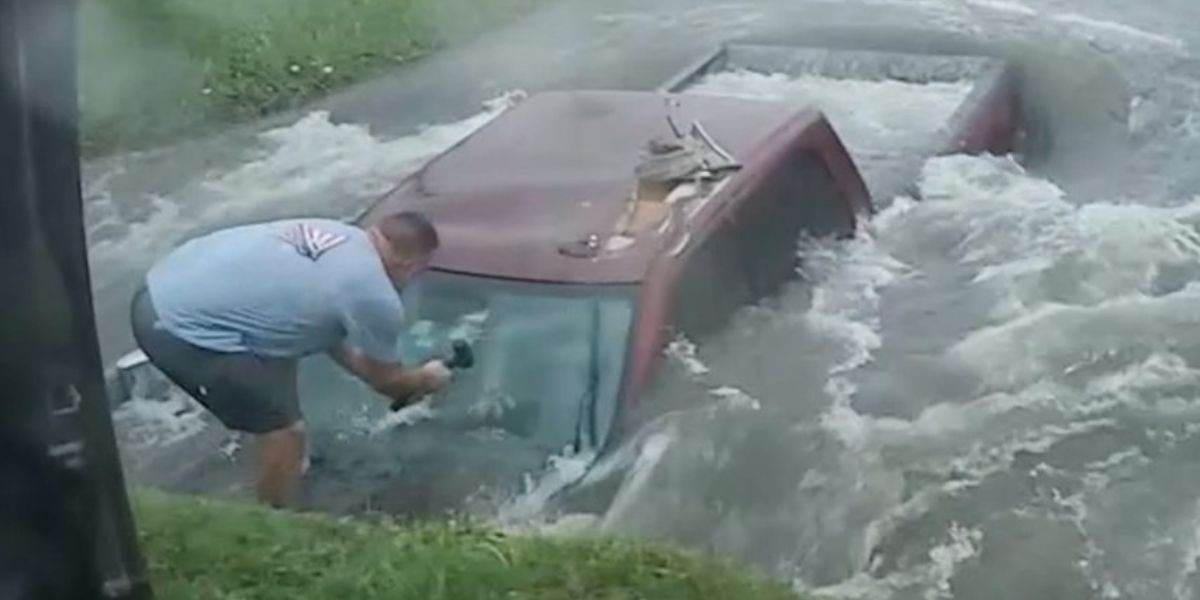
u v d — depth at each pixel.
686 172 6.02
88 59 10.30
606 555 4.59
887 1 12.70
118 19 10.76
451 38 11.73
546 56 11.34
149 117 9.77
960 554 5.15
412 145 9.40
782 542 5.06
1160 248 7.17
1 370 3.14
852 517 5.24
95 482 3.33
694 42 11.66
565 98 6.88
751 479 5.24
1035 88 9.87
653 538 4.85
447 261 5.52
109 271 7.39
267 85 10.47
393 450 5.10
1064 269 6.89
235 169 9.08
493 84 10.77
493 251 5.56
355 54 11.13
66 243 3.13
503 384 5.21
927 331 6.32
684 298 5.55
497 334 5.32
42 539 3.29
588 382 5.22
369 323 5.07
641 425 5.16
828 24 12.11
